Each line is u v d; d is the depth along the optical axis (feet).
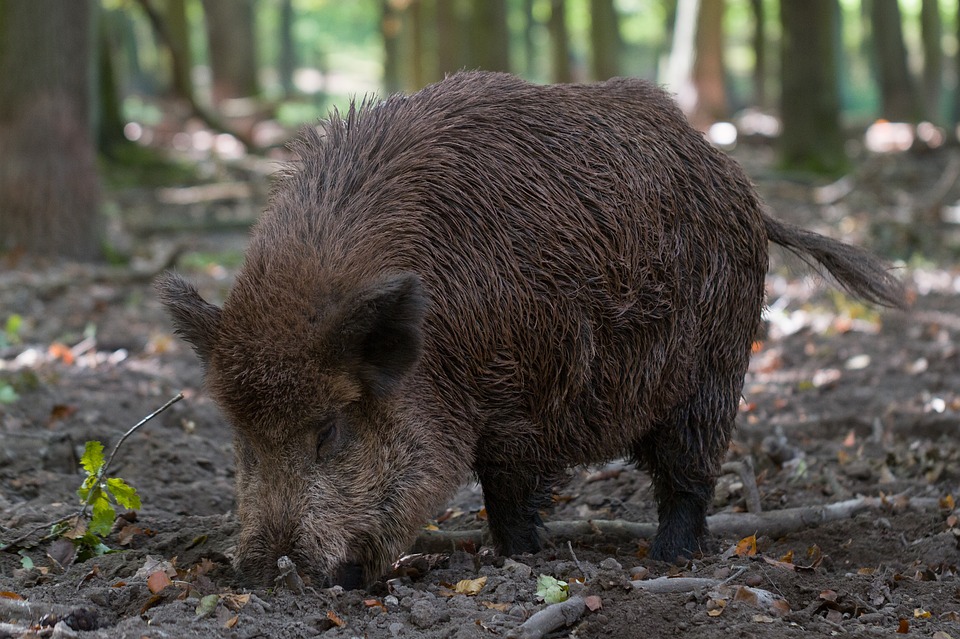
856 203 71.31
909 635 15.81
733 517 21.93
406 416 17.03
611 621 16.11
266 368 15.89
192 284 17.34
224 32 153.79
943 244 59.67
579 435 19.03
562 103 19.54
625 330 19.02
